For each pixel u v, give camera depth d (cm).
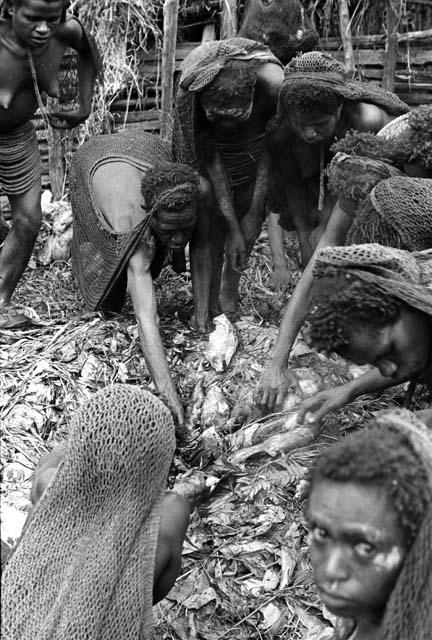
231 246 454
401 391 419
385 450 190
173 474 388
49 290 541
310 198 458
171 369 440
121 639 259
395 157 358
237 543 365
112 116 612
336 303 263
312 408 355
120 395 261
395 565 191
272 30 497
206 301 464
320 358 429
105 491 259
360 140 365
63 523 261
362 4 629
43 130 614
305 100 398
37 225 489
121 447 257
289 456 389
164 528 283
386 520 188
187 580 356
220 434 410
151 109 626
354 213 357
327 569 192
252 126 440
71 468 260
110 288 456
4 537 356
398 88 634
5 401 424
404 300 261
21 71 446
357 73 631
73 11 598
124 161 471
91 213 462
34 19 427
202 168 446
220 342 439
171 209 423
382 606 200
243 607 349
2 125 467
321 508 191
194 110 425
